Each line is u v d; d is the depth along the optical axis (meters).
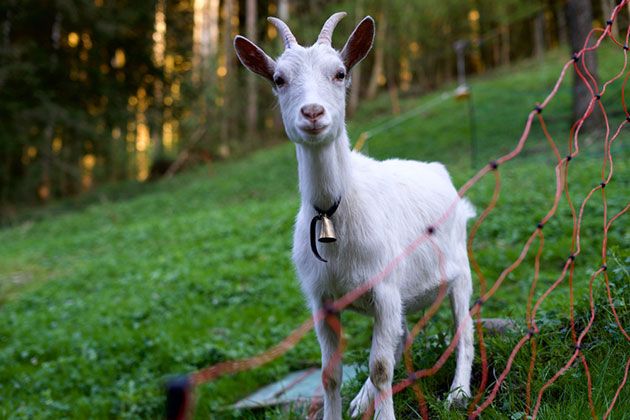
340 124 2.98
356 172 3.26
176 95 24.77
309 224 3.13
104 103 22.28
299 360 5.67
